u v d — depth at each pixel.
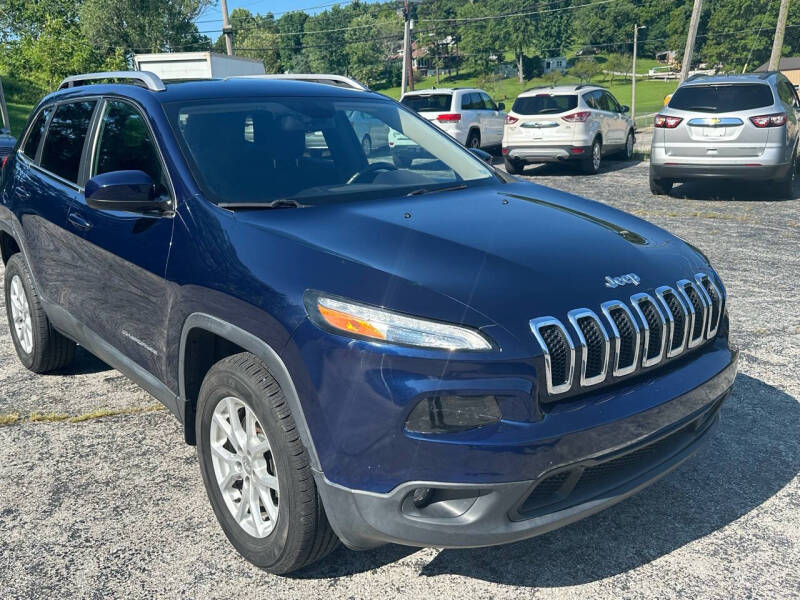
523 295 2.37
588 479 2.39
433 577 2.62
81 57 40.31
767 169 10.02
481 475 2.16
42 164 4.17
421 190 3.36
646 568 2.65
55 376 4.59
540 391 2.27
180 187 2.99
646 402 2.42
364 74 139.12
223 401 2.66
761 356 4.61
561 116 14.06
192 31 60.50
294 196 3.08
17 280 4.54
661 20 135.38
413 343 2.18
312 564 2.62
